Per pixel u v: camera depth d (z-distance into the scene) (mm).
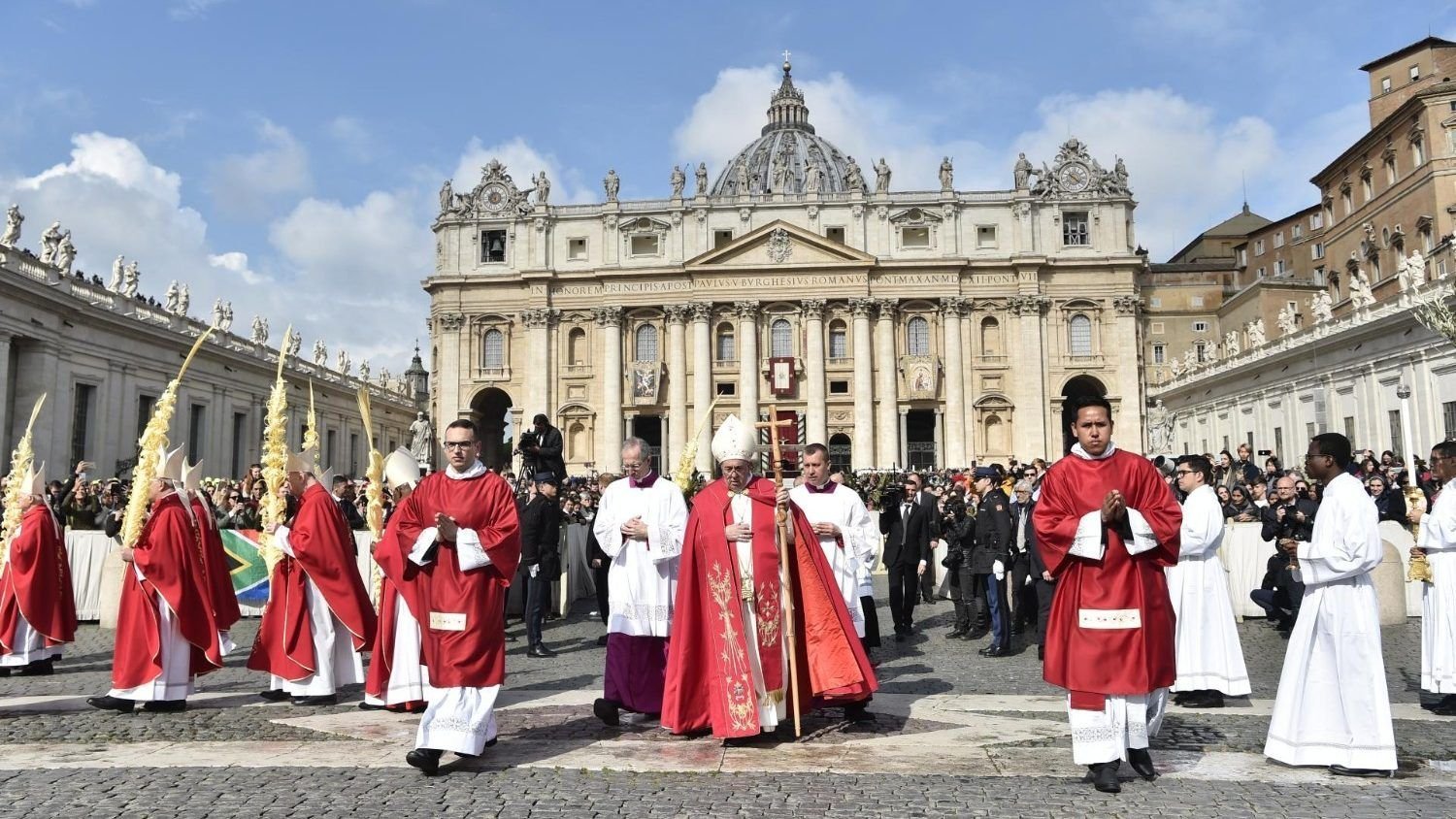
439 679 7379
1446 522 9070
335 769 7375
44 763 7555
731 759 7621
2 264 35312
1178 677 9875
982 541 13797
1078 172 70812
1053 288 70000
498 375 72438
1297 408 46188
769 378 69062
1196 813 6219
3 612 12008
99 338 41875
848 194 71500
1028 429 68375
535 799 6559
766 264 70000
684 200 72438
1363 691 7148
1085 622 6754
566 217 73188
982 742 8180
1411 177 53906
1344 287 63125
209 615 9977
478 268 73375
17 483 12352
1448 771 7215
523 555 14148
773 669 8266
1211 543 9891
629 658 9062
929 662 13094
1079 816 6156
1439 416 34156
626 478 9625
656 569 9281
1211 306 76500
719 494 8445
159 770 7309
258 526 19438
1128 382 68688
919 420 76188
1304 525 13859
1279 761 7418
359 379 70625
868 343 69750
